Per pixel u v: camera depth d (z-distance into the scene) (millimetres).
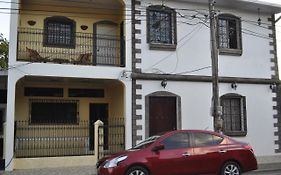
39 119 16094
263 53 18359
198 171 10023
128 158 9523
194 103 16562
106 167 9570
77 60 16078
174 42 16516
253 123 17703
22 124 15656
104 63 16547
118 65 16344
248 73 17844
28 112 15914
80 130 16422
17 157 14172
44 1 16469
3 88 16438
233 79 17375
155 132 15906
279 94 18641
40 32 16047
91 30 17000
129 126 15328
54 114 16391
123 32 16297
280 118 18422
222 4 17594
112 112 17234
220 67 17297
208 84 16938
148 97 15797
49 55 16016
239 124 17641
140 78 15711
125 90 15414
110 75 15227
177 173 9820
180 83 16438
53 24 16469
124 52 15758
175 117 16359
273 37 18750
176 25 16672
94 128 15297
